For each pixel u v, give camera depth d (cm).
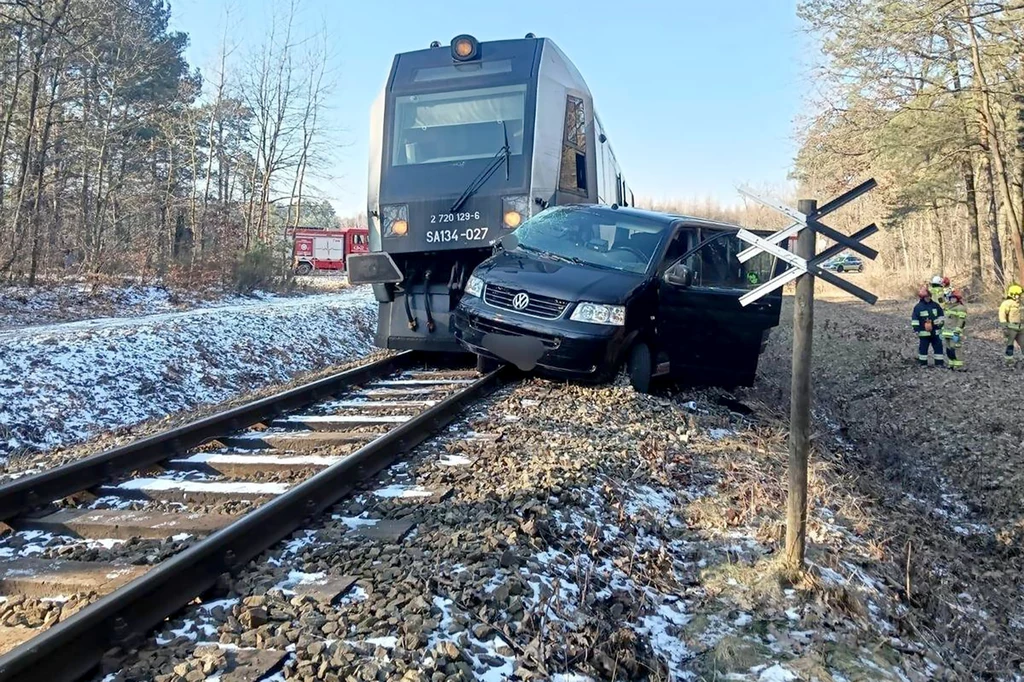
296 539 453
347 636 339
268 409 790
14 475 701
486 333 859
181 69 4662
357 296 2578
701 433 759
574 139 1074
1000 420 1148
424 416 682
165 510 524
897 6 1923
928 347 1609
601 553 467
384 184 1016
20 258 2158
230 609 365
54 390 970
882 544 582
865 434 1066
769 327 964
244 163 3831
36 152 2848
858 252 439
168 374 1157
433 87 1029
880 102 2586
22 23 2098
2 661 279
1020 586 672
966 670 461
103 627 323
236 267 2639
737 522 556
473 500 515
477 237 978
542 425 709
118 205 3656
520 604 377
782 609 446
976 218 3456
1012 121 2577
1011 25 1972
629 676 365
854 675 399
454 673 316
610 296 816
